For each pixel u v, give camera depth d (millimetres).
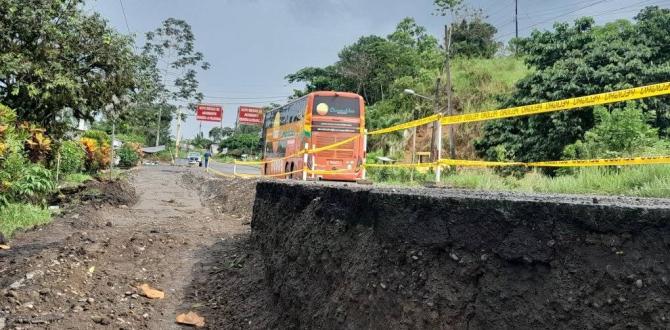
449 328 2715
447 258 2865
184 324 5961
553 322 2238
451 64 41188
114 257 7957
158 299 6680
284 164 20438
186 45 55344
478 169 22047
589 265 2168
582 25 20406
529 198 2695
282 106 22266
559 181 10203
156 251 8594
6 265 7125
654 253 1991
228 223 11688
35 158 13172
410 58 47625
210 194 18062
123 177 23859
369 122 36531
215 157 72625
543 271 2355
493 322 2508
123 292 6652
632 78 16453
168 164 51469
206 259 8422
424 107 35312
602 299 2096
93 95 15133
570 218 2268
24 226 10281
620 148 12922
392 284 3221
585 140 15625
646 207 2049
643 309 1963
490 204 2623
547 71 18812
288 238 5695
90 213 11859
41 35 13539
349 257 3965
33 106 14109
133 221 11836
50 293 5930
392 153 34094
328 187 4863
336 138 17719
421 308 2904
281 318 5242
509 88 33906
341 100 17938
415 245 3094
